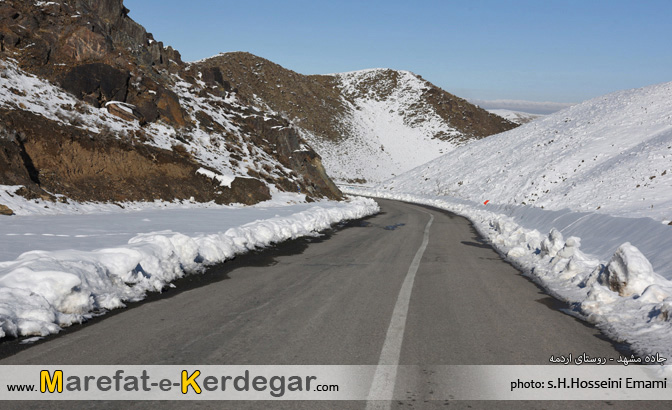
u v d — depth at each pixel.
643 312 5.47
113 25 27.81
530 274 8.99
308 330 4.95
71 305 5.25
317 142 106.00
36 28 22.66
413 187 60.00
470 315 5.78
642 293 5.91
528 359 4.22
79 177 16.64
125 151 18.92
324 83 160.12
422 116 140.62
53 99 19.20
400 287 7.39
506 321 5.53
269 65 137.25
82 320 5.05
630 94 48.16
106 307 5.64
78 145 17.14
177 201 19.52
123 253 6.73
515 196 32.03
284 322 5.24
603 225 13.60
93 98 21.41
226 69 124.62
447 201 43.88
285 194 27.20
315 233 15.10
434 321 5.45
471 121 141.38
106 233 11.02
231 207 21.47
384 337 4.76
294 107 119.25
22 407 3.05
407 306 6.15
